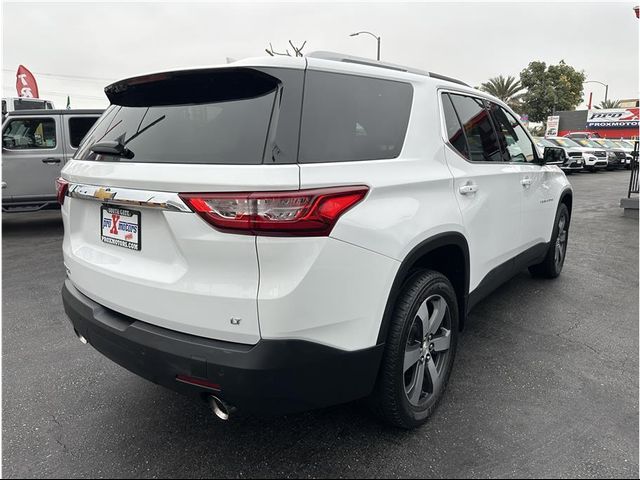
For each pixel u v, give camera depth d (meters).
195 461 2.35
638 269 5.62
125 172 2.13
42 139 8.16
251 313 1.89
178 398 2.92
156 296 2.09
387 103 2.49
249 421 2.67
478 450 2.41
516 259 3.90
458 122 3.04
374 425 2.62
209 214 1.87
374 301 2.15
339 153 2.09
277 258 1.86
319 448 2.44
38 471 2.28
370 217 2.11
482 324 3.96
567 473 2.25
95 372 3.24
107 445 2.47
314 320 1.96
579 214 9.84
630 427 2.59
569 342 3.63
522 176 3.78
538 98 42.75
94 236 2.47
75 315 2.49
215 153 1.97
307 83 2.10
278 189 1.84
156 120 2.26
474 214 2.98
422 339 2.54
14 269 5.85
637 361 3.33
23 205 8.19
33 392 2.98
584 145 22.84
